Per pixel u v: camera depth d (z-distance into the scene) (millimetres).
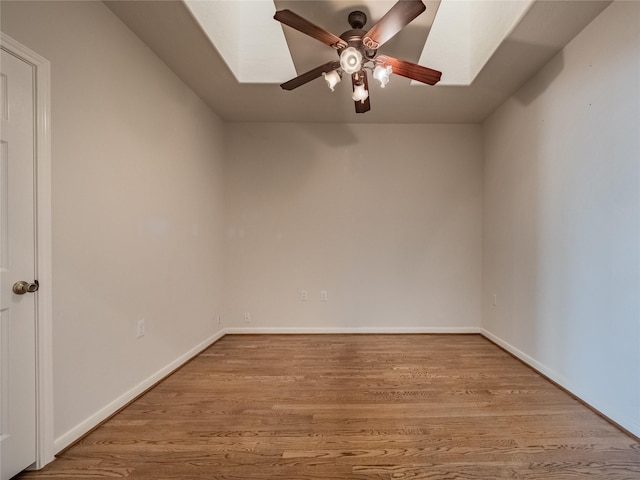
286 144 3480
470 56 2590
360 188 3473
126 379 1913
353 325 3461
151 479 1307
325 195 3473
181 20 1871
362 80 2018
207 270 3023
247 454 1456
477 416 1770
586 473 1338
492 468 1366
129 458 1430
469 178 3457
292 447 1505
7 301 1269
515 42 2084
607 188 1792
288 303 3480
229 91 2758
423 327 3455
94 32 1671
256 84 2631
